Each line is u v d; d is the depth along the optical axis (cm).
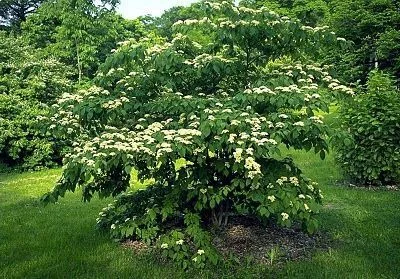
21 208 691
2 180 1013
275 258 423
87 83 1630
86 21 1742
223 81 483
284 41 454
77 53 1770
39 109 1170
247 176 390
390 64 1291
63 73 1370
